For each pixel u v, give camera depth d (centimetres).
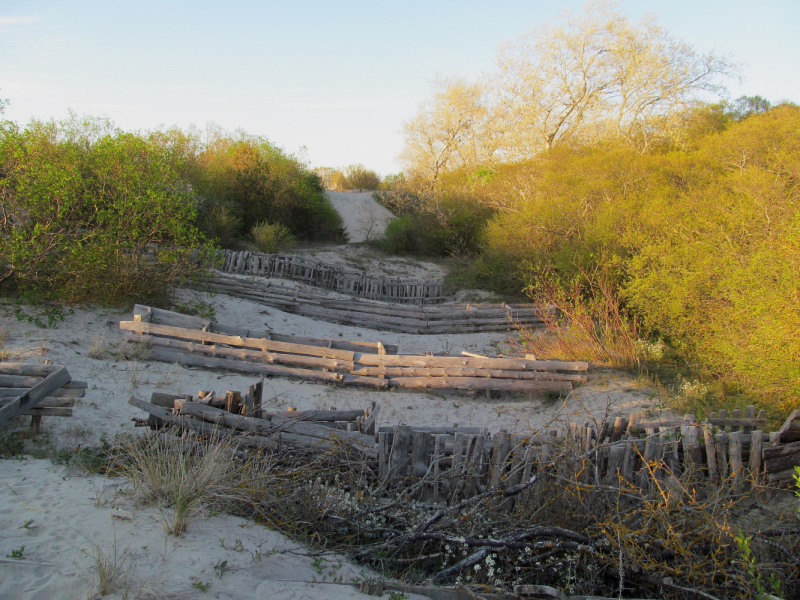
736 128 1858
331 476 518
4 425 525
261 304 1545
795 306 797
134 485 438
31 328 939
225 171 2566
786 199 1232
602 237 1587
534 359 1012
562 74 2675
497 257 2028
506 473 520
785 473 551
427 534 436
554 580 431
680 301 1104
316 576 375
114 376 820
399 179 3675
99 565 318
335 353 993
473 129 3484
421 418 864
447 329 1562
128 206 1119
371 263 2386
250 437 532
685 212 1419
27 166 1038
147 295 1204
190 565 350
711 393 895
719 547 414
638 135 2509
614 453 512
